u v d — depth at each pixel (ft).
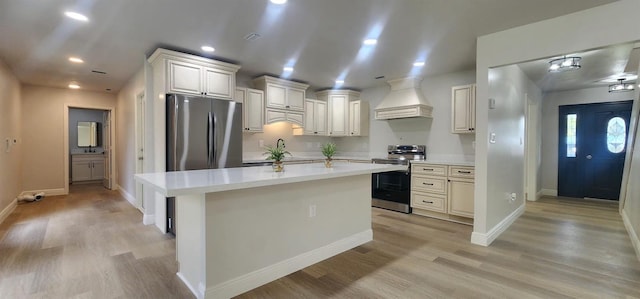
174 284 7.47
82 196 19.01
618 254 9.48
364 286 7.41
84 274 7.97
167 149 11.48
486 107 10.16
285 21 9.07
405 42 10.85
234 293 7.02
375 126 18.89
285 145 18.47
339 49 11.60
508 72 12.19
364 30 9.75
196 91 12.08
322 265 8.71
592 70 13.94
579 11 8.32
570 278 7.79
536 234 11.51
